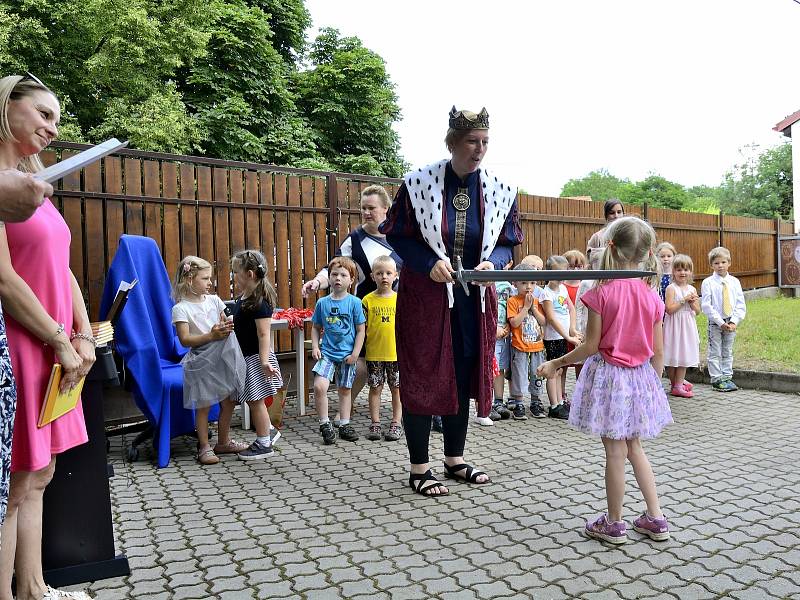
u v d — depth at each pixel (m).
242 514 3.49
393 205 3.85
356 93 29.61
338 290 5.12
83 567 2.68
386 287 5.17
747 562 2.78
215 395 4.46
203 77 23.38
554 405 5.86
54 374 2.08
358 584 2.62
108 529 2.73
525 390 5.79
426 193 3.72
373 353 5.13
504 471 4.21
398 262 5.38
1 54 17.05
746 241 16.19
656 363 3.13
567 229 9.95
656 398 3.04
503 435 5.19
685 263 6.52
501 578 2.66
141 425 5.13
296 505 3.63
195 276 4.62
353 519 3.38
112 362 2.75
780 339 9.12
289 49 30.67
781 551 2.89
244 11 25.72
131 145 18.28
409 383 3.76
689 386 6.71
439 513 3.45
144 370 4.48
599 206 10.57
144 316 4.57
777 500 3.57
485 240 3.76
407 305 3.79
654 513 3.03
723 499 3.59
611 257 3.09
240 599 2.51
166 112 18.81
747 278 16.36
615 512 3.00
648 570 2.71
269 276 6.41
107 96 19.89
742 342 8.98
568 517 3.35
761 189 52.47
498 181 3.86
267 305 4.65
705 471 4.12
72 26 18.84
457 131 3.57
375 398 5.19
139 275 5.02
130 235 5.03
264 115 25.12
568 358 3.17
